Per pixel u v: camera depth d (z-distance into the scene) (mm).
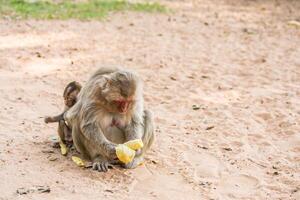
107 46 19891
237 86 16016
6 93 14062
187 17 26500
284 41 22344
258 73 17484
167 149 11062
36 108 13141
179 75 16891
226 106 14148
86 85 9852
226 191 9438
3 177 9258
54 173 9539
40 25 22062
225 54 19797
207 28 24250
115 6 27359
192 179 9789
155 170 10062
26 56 17656
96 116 9648
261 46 21281
